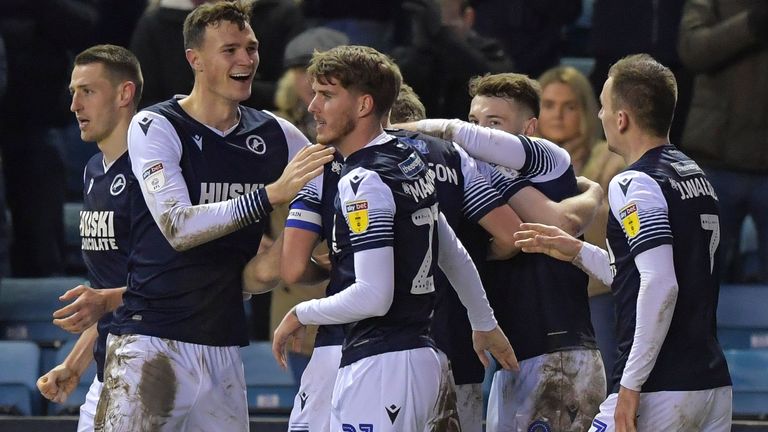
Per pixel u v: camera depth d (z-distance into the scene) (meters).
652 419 11.77
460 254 11.72
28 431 17.59
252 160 12.80
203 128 12.61
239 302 12.86
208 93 12.59
